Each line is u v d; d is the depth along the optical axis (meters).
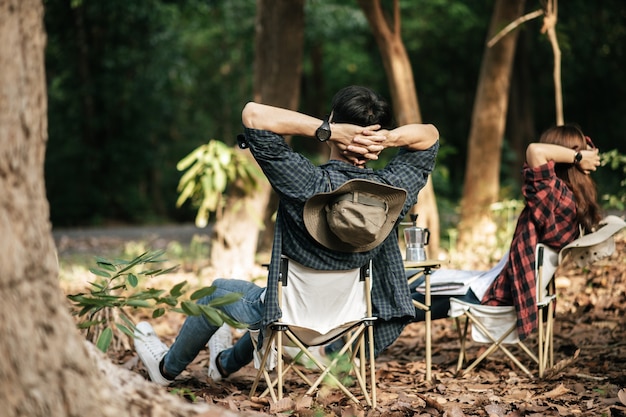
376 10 8.87
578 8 23.58
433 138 3.52
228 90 32.38
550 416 3.33
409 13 24.33
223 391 3.90
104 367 2.34
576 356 4.18
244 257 9.28
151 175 30.06
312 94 28.11
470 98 29.45
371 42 27.73
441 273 4.54
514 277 4.17
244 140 3.31
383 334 3.62
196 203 9.45
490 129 9.42
